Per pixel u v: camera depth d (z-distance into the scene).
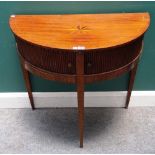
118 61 1.26
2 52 1.61
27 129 1.69
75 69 1.24
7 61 1.65
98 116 1.77
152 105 1.80
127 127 1.69
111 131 1.67
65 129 1.69
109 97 1.78
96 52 1.19
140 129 1.67
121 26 1.31
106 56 1.21
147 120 1.73
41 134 1.66
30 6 1.47
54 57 1.22
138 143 1.59
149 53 1.61
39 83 1.73
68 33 1.27
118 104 1.80
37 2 1.46
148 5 1.46
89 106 1.81
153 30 1.53
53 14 1.49
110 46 1.17
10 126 1.71
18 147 1.58
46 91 1.78
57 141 1.62
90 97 1.78
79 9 1.48
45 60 1.25
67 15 1.42
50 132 1.67
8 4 1.46
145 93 1.77
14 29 1.31
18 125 1.72
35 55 1.26
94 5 1.47
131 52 1.28
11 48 1.60
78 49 1.16
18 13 1.49
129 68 1.33
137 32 1.26
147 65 1.67
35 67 1.31
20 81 1.74
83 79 1.27
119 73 1.30
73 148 1.58
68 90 1.77
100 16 1.41
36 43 1.21
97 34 1.26
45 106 1.82
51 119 1.76
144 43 1.58
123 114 1.78
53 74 1.28
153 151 1.55
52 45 1.19
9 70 1.69
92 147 1.58
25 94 1.79
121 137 1.63
